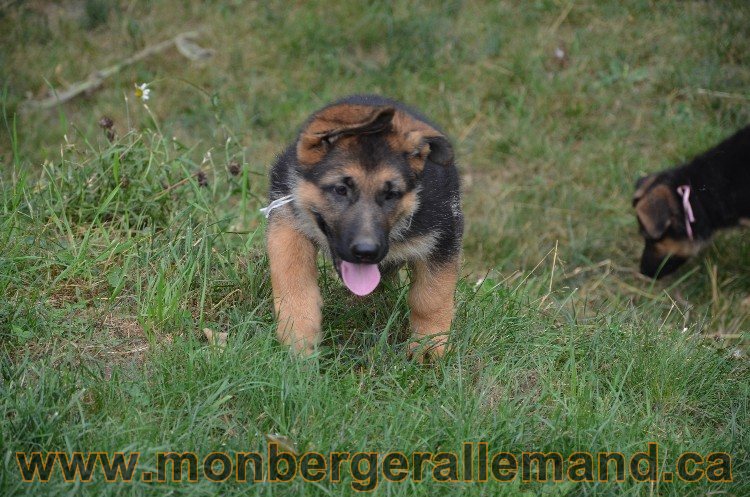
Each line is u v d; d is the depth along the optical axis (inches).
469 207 385.4
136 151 267.3
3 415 169.2
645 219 350.3
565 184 397.4
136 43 465.4
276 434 173.3
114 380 183.0
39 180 261.9
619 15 485.4
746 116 424.8
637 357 218.1
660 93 444.1
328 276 240.8
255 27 473.1
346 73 448.8
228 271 230.2
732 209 357.1
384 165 197.8
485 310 229.9
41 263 222.5
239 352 194.4
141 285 222.5
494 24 476.1
